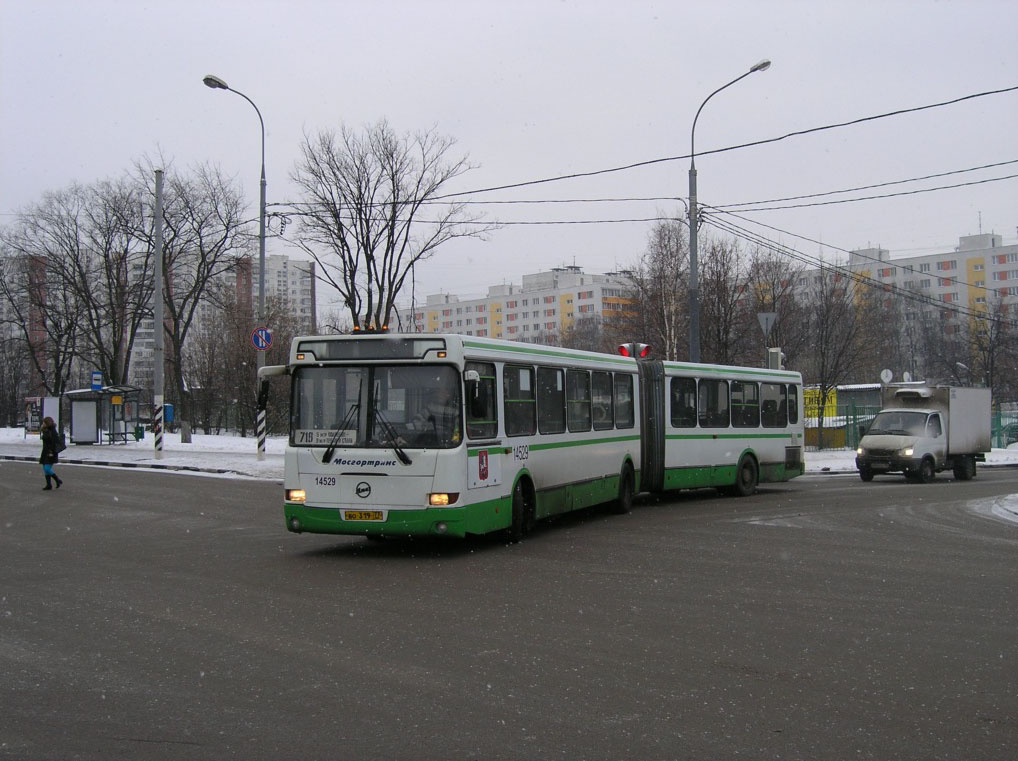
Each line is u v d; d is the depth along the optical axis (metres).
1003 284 103.50
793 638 8.00
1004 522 17.06
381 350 12.46
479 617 8.74
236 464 29.69
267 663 7.11
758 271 40.41
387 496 12.17
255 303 60.38
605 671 6.92
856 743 5.44
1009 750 5.34
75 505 19.48
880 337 65.19
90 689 6.44
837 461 35.44
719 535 14.95
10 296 54.12
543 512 14.71
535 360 14.59
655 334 40.62
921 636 8.11
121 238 50.28
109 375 53.66
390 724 5.71
